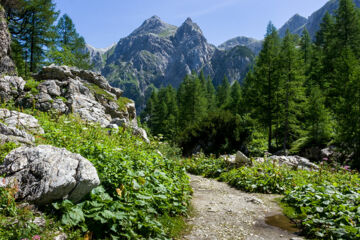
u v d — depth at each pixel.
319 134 28.16
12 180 3.98
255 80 35.56
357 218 5.27
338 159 23.16
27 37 31.23
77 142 6.90
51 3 31.62
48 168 4.16
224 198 8.42
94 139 8.15
